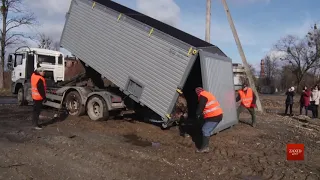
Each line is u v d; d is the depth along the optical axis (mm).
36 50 15453
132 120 10867
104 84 11336
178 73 8234
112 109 10031
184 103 9773
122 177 5535
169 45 8438
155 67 8672
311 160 7359
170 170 6023
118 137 8531
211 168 6309
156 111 8609
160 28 9258
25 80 13859
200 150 7402
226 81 10289
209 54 8641
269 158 7324
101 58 10102
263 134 10203
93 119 10328
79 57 10805
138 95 9008
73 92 11008
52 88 11953
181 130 9672
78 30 11000
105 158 6469
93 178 5422
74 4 11352
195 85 10141
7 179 5125
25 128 9055
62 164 6023
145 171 5879
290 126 12281
